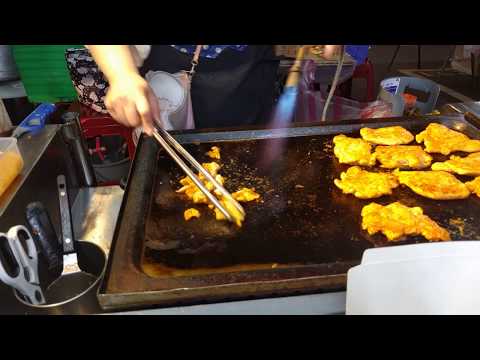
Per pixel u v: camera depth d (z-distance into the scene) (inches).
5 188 55.8
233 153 78.6
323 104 112.3
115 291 43.4
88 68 114.3
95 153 140.1
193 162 61.7
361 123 86.3
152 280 45.1
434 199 66.1
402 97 103.7
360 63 142.0
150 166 71.4
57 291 53.8
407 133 82.7
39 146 66.6
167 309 43.3
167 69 89.0
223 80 89.3
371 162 74.9
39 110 74.7
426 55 308.2
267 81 97.1
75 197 72.4
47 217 53.9
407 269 34.9
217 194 65.7
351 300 37.9
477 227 60.2
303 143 81.5
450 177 69.2
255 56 89.8
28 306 48.0
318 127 84.8
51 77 124.6
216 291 43.1
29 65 121.6
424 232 57.4
